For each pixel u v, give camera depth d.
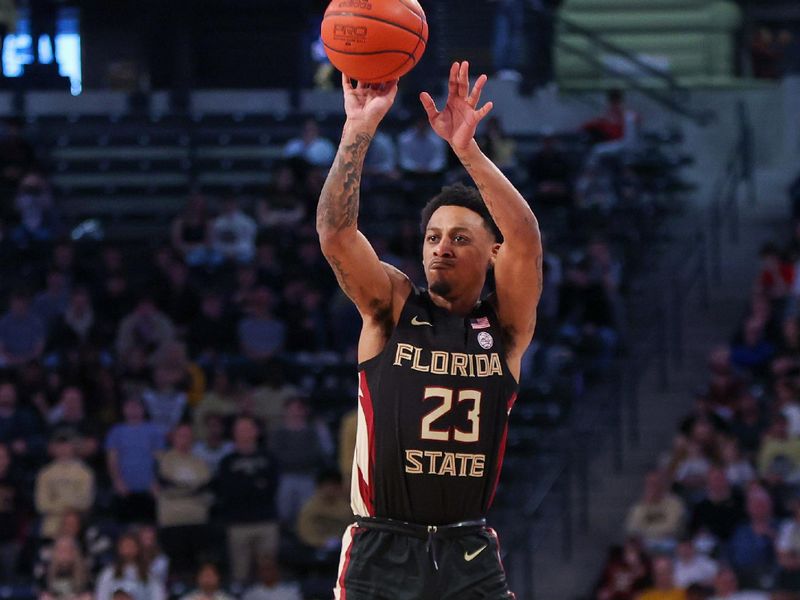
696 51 31.25
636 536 16.94
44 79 30.11
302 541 17.62
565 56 30.59
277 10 31.59
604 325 21.86
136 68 31.50
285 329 21.50
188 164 27.73
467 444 6.25
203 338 21.52
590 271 22.17
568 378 20.72
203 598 15.73
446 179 25.12
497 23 29.52
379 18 6.25
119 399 19.70
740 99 29.45
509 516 19.19
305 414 18.69
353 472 6.48
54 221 25.05
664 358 21.53
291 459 18.31
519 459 19.98
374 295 6.38
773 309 21.72
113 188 27.36
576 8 31.75
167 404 19.53
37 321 21.38
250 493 17.36
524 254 6.36
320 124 28.62
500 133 25.72
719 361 19.94
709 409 19.05
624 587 16.58
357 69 6.31
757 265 25.17
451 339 6.34
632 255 24.48
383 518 6.29
